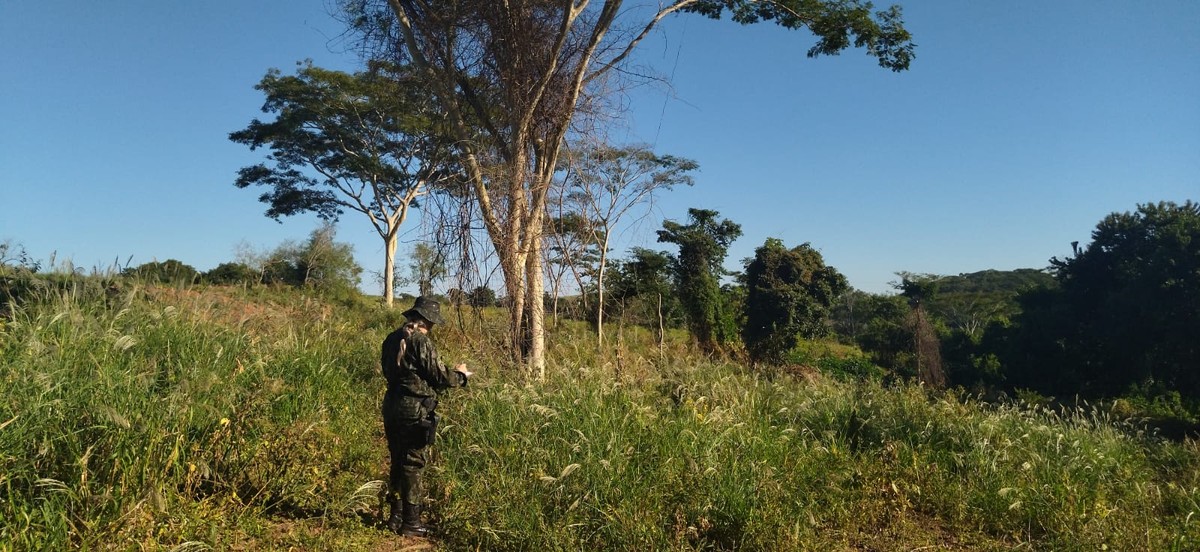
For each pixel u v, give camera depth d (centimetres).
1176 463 900
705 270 2806
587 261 1045
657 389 841
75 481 408
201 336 725
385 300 2372
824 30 1173
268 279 1675
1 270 741
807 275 3256
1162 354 3312
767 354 2978
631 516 486
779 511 527
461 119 1001
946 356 4197
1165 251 3359
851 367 3216
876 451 743
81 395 457
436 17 988
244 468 490
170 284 919
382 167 2869
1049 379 3681
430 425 492
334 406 679
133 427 436
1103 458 813
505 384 723
